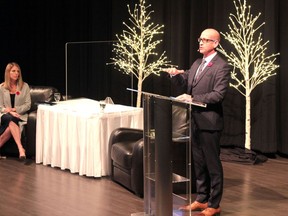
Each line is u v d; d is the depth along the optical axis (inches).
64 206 188.7
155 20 291.3
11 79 261.3
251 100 262.4
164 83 293.0
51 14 332.2
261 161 251.8
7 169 238.7
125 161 203.5
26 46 344.5
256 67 250.5
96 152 223.8
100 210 184.5
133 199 197.2
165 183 157.5
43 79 342.3
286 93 252.8
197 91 174.6
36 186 212.7
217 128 170.7
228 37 256.5
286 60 251.4
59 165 241.0
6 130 255.1
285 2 248.5
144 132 165.2
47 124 243.3
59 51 332.2
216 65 172.1
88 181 220.5
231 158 253.9
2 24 343.6
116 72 308.7
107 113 226.2
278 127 259.1
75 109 235.5
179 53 280.5
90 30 318.3
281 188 210.2
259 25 257.0
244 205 189.5
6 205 189.5
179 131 168.7
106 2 311.4
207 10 271.9
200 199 179.9
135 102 305.6
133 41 295.4
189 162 155.9
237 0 260.8
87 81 321.1
